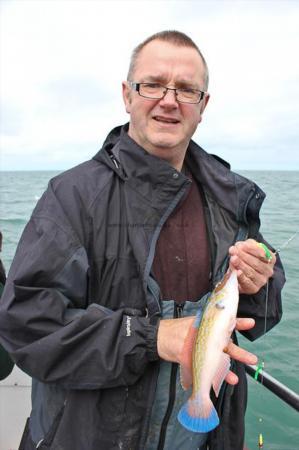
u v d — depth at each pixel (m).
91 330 1.70
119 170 2.00
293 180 48.69
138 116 2.01
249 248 1.84
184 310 2.00
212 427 1.66
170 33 2.04
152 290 1.87
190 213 2.19
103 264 1.91
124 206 1.98
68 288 1.79
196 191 2.28
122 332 1.72
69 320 1.74
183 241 2.11
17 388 3.63
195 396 1.72
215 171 2.25
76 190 1.94
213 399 2.08
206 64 2.12
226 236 2.19
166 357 1.71
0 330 1.79
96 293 1.92
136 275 1.92
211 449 2.13
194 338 1.71
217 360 1.75
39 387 2.03
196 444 2.10
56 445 1.79
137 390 1.83
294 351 5.32
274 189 31.81
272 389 2.85
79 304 1.87
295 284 7.53
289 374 4.84
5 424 3.20
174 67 1.96
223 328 1.77
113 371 1.69
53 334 1.69
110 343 1.69
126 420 1.83
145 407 1.84
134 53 2.11
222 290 1.82
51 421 1.89
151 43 2.03
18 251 1.86
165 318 1.94
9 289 1.79
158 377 1.92
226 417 2.09
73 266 1.77
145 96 1.98
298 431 4.10
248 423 4.20
